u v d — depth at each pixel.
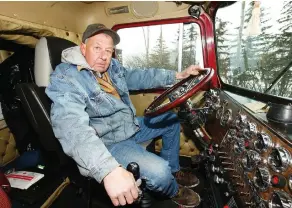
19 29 1.69
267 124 0.94
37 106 1.34
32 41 1.95
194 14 2.12
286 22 1.37
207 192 1.61
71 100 1.19
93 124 1.52
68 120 1.08
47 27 1.95
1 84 2.03
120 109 1.61
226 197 1.35
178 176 2.10
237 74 1.95
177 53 2.31
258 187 0.95
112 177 0.86
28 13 1.76
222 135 1.50
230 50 2.01
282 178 0.81
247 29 1.67
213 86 2.19
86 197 1.74
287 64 1.36
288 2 1.36
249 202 1.05
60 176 2.05
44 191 1.83
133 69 2.04
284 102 1.32
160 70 1.98
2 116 2.12
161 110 1.37
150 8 2.22
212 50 2.20
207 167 1.71
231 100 1.41
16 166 2.06
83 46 1.52
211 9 2.04
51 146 1.40
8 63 2.02
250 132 1.04
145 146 1.81
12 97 2.08
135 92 2.48
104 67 1.55
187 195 1.85
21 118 2.11
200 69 1.59
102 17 2.40
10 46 2.00
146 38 2.35
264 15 1.51
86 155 0.94
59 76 1.31
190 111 1.69
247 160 1.06
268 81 1.50
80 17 2.41
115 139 1.60
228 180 1.35
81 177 1.67
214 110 1.69
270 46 1.47
